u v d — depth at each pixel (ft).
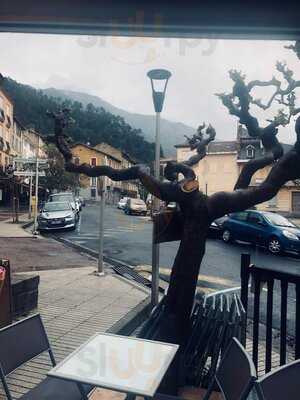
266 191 10.48
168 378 10.42
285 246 43.29
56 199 75.20
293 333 18.85
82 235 57.06
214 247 46.65
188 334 10.89
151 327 10.84
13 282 17.52
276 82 10.97
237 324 10.76
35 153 76.38
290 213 46.98
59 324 17.60
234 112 11.53
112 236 56.08
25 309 18.48
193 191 10.53
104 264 34.78
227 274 32.55
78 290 24.11
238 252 44.04
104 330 16.97
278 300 24.50
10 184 69.97
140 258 38.75
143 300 22.24
